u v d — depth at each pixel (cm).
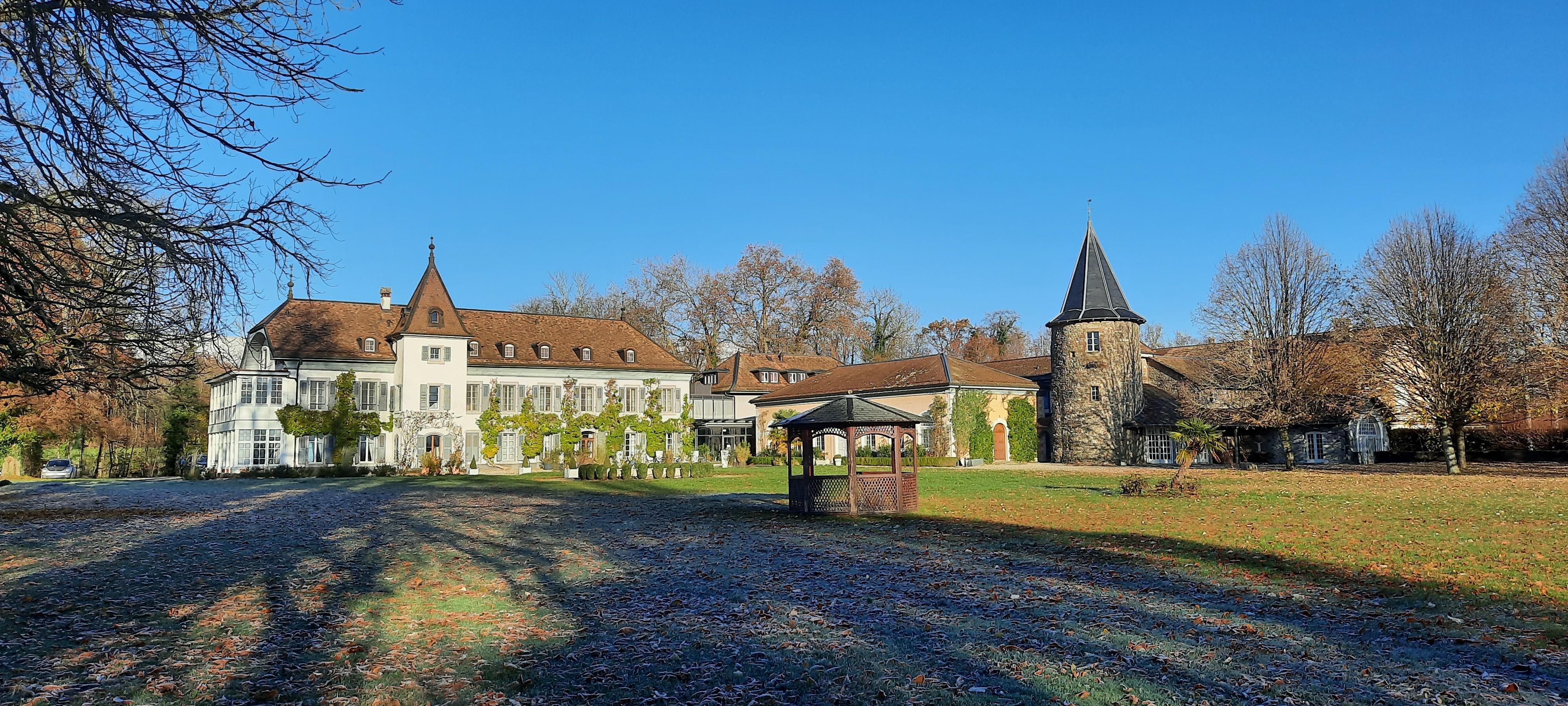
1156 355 6669
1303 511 2208
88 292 910
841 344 7838
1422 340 3975
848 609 1104
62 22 753
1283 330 4506
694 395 7119
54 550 1641
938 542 1753
